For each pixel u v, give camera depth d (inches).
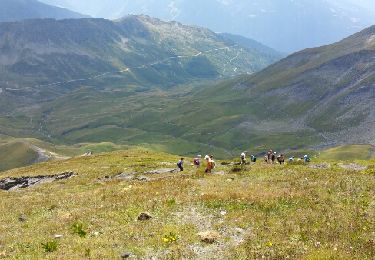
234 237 828.0
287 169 1947.6
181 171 2412.6
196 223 941.8
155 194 1323.8
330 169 1939.0
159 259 729.6
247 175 1798.7
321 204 1045.2
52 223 1104.2
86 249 775.7
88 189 1923.0
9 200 1774.1
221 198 1149.7
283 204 1062.4
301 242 756.6
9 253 842.8
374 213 926.4
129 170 2704.2
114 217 1061.8
